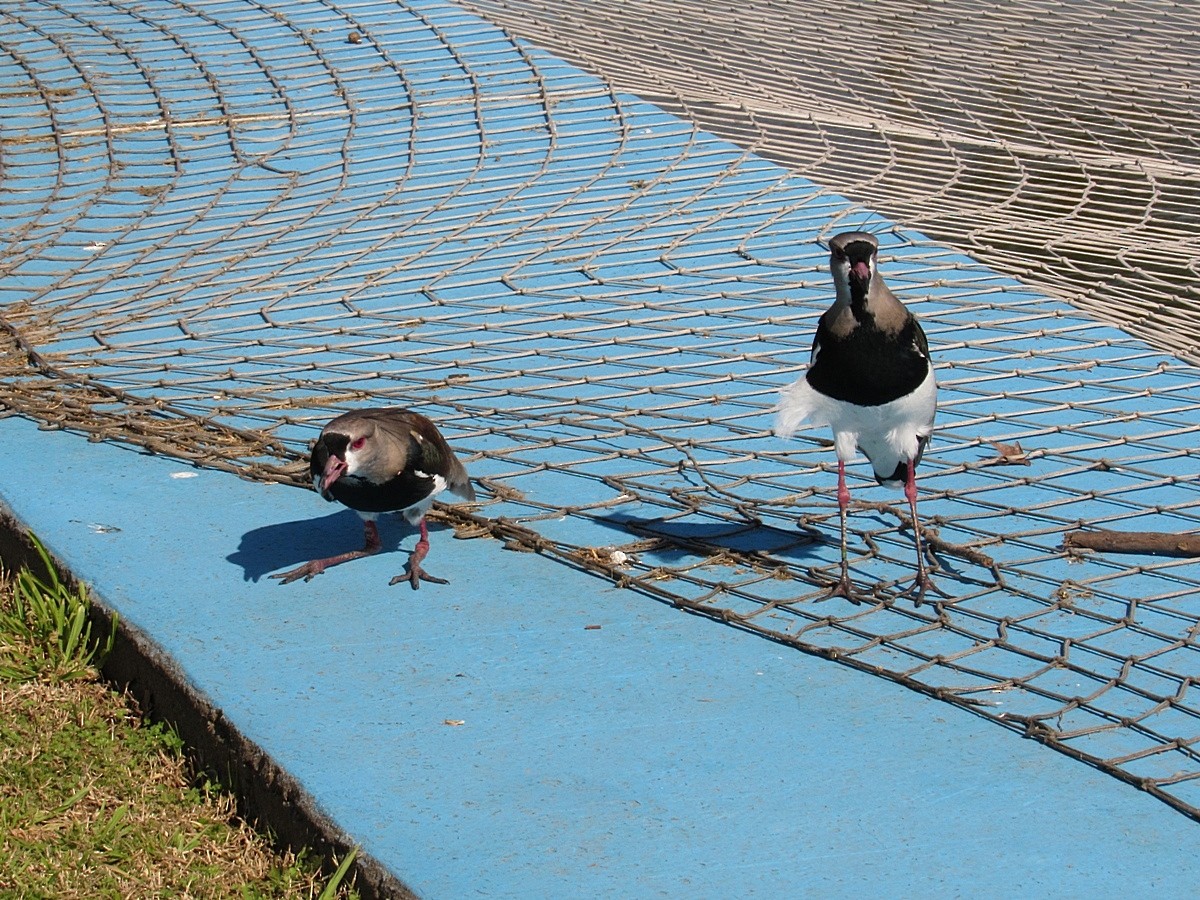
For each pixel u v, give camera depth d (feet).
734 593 8.59
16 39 16.69
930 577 8.71
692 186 13.17
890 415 8.31
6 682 8.39
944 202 13.03
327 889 7.28
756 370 10.52
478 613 8.46
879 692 8.01
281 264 11.82
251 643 8.26
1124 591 8.60
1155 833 7.37
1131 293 11.51
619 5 18.83
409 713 7.89
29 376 10.36
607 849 7.30
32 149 14.05
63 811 7.80
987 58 17.16
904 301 11.38
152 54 16.37
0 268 11.70
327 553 8.87
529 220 12.43
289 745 7.73
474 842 7.33
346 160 13.79
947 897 7.13
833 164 13.91
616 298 11.38
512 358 10.66
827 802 7.48
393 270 11.72
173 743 8.07
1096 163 13.93
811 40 17.72
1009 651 8.23
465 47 16.51
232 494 9.33
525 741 7.75
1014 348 10.82
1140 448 9.75
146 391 10.23
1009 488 9.39
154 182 13.35
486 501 9.27
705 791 7.53
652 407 10.13
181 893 7.47
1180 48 17.57
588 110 14.90
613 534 9.03
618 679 8.07
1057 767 7.64
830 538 9.04
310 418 9.94
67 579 8.72
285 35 16.97
